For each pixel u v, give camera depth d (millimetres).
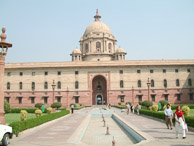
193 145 11320
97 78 70188
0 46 19078
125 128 20844
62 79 63031
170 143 11836
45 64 63469
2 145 12078
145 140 12750
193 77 62406
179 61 62719
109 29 79062
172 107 44938
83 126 20719
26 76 63469
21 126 16141
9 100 62969
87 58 74125
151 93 61406
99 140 15578
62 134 16062
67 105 61594
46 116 23266
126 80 62438
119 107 51281
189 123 18016
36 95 62594
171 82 62062
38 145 12227
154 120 25469
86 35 77000
